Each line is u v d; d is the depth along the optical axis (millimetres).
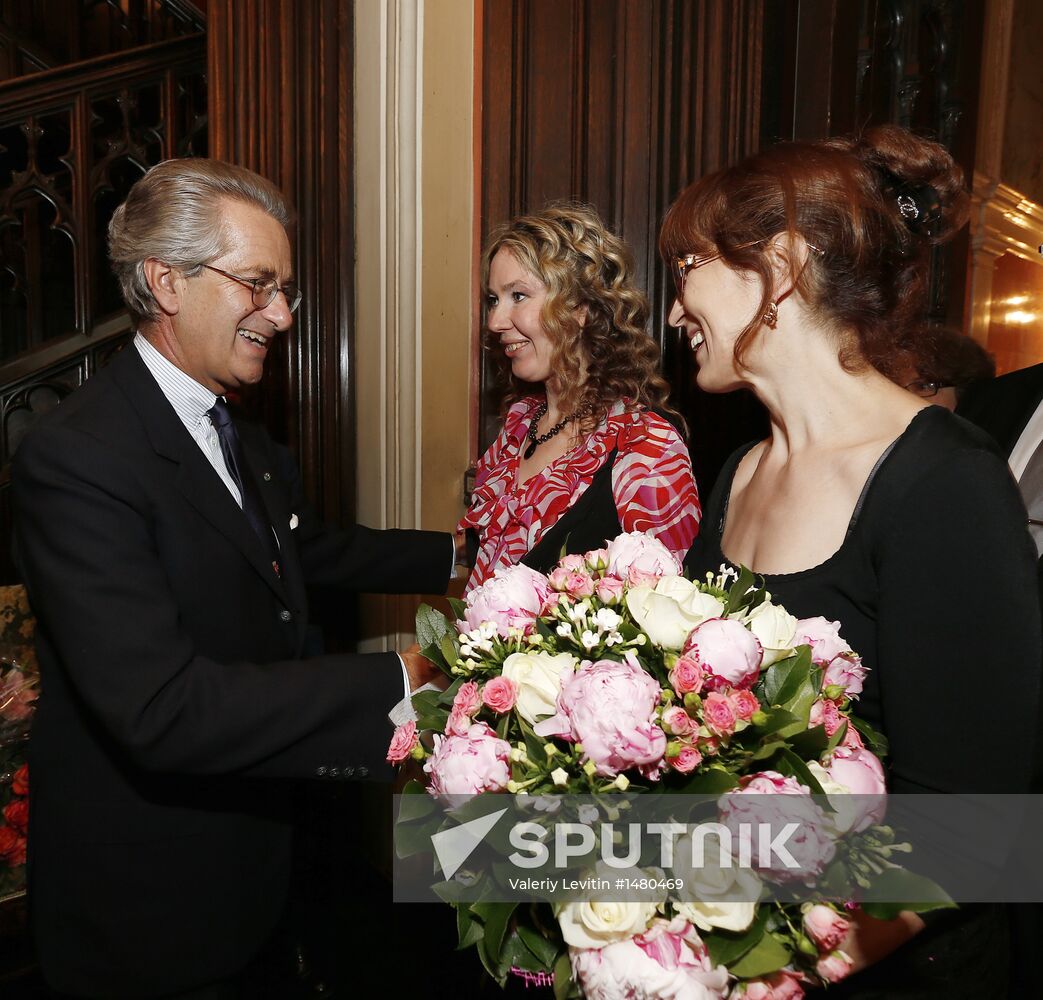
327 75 2354
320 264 2402
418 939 2346
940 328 1465
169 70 3289
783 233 930
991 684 760
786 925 721
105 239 4016
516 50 2111
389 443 2357
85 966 1342
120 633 1182
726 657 718
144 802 1343
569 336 1658
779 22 2014
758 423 2152
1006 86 3205
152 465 1307
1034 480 1325
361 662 1304
